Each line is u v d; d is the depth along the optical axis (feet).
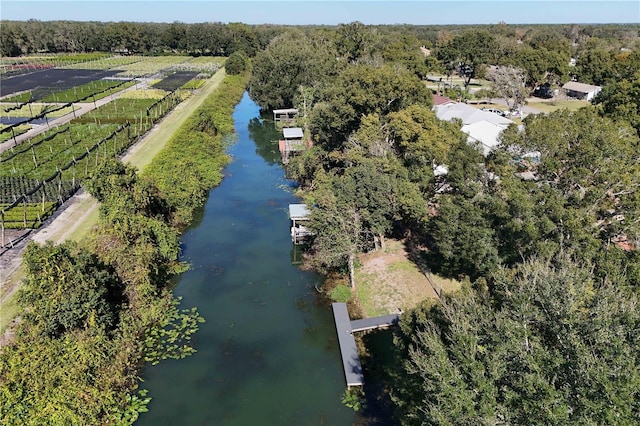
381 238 134.21
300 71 309.22
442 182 144.66
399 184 129.39
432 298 112.16
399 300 113.70
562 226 93.35
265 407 84.99
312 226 127.34
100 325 92.27
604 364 47.24
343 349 97.66
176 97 313.53
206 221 156.56
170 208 154.30
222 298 116.98
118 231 111.96
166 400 86.02
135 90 344.69
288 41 365.40
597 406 44.19
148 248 115.34
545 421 46.11
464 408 50.42
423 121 153.07
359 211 127.85
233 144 243.81
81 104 299.38
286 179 194.49
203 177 181.47
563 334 53.52
